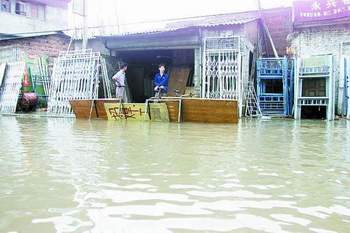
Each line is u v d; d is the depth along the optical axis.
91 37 17.52
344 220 2.62
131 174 3.99
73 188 3.41
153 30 15.45
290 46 16.66
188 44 15.18
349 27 15.06
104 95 15.82
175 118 11.59
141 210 2.80
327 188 3.48
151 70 18.89
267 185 3.58
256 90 15.70
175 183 3.62
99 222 2.54
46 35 20.09
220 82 14.26
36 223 2.52
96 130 8.97
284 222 2.57
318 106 14.55
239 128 9.61
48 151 5.55
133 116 12.33
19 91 17.55
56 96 16.47
